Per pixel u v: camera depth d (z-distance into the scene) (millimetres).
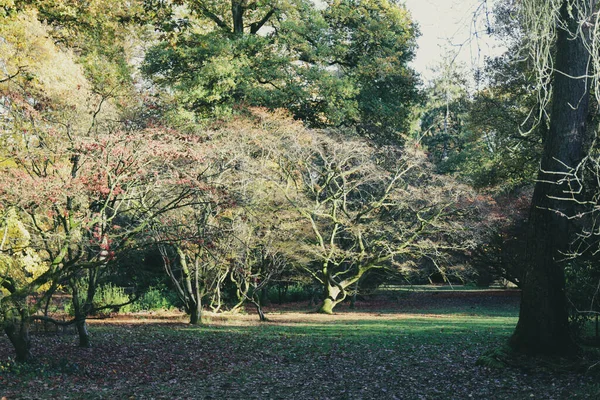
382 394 9156
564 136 10320
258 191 21016
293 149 24188
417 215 25609
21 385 8977
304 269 27766
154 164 11859
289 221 24438
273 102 27141
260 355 13195
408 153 26203
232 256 20188
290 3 28234
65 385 9305
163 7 15516
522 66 19078
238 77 26891
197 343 14789
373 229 25922
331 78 27359
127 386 9609
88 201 11406
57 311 20906
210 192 11828
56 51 15531
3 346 12797
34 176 11320
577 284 11594
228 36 28625
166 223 12789
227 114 24922
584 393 8352
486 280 38594
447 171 37094
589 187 10586
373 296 36719
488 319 23203
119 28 25562
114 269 22406
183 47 26406
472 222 26266
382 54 30766
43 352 12117
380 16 31047
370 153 25953
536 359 10375
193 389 9555
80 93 13109
